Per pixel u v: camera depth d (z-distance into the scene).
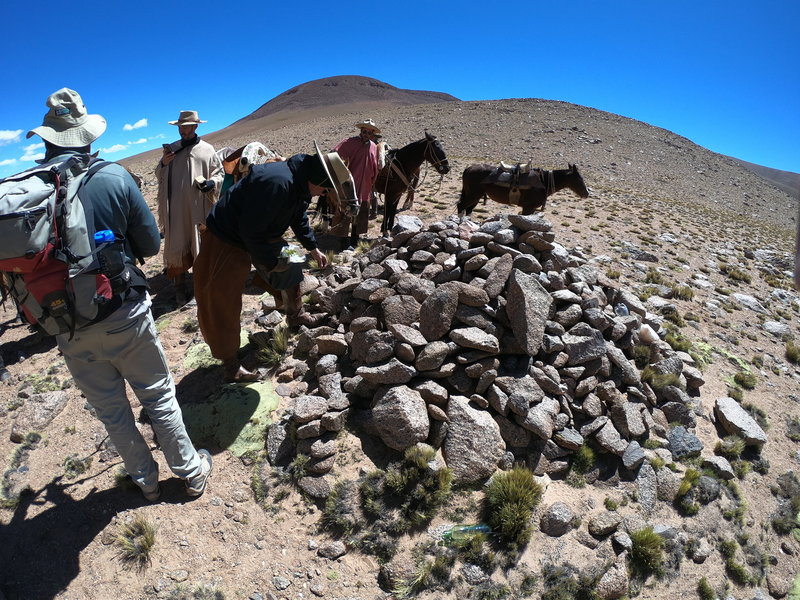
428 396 4.57
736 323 8.77
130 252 3.37
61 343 3.19
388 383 4.65
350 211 4.41
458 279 5.37
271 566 3.72
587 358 5.09
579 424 4.92
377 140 9.49
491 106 67.88
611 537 4.18
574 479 4.60
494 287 5.15
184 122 6.49
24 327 6.58
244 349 5.68
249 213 4.01
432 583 3.65
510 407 4.59
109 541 3.71
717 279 11.12
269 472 4.32
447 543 3.86
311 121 75.25
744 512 4.92
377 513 4.00
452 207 14.36
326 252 8.73
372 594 3.62
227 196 4.27
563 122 60.53
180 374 5.37
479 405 4.67
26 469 4.34
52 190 2.77
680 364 5.96
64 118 2.99
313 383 5.14
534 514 4.16
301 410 4.45
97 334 3.11
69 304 2.86
